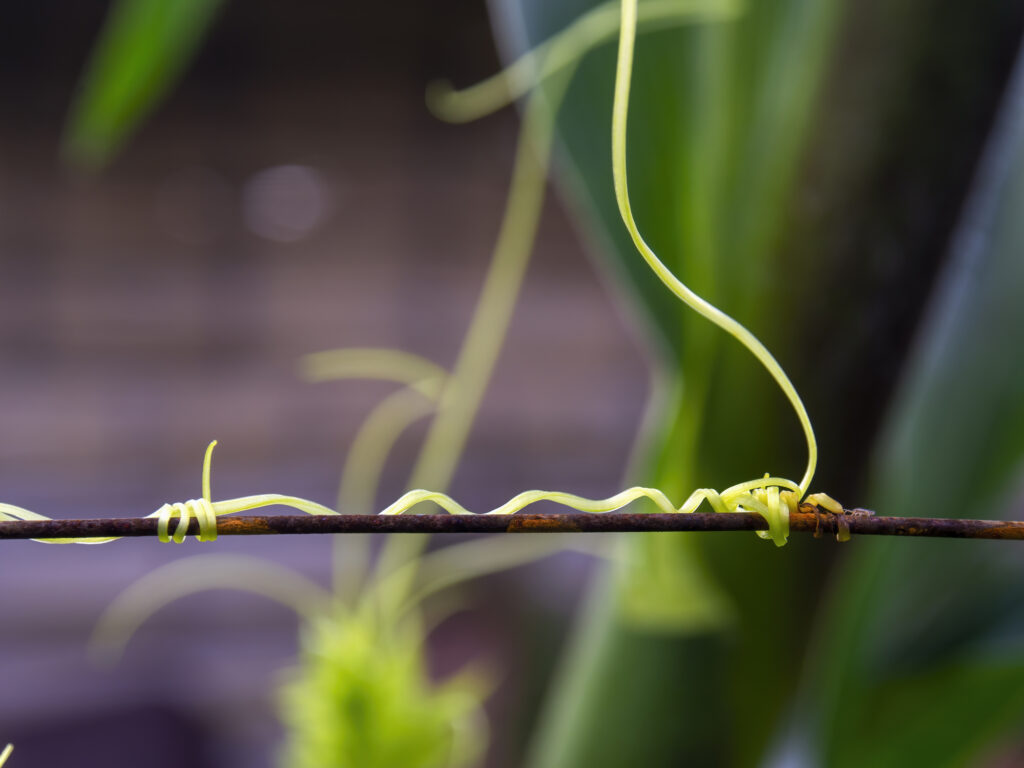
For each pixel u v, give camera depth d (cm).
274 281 357
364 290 361
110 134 67
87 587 296
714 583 53
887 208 50
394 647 61
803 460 52
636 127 52
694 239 52
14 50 333
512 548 92
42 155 340
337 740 59
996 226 64
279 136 350
